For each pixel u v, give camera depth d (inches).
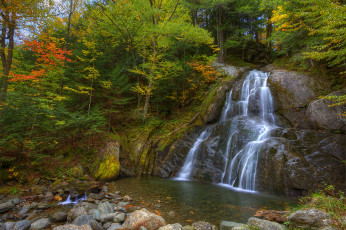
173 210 205.2
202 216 189.8
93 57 425.7
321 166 241.8
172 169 398.0
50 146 310.5
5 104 243.8
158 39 481.1
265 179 272.7
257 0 709.9
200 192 271.7
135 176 379.6
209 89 581.0
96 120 378.0
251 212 198.4
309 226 121.5
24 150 286.2
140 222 155.2
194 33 443.8
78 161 331.9
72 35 605.0
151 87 486.3
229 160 336.8
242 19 834.8
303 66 481.4
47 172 284.5
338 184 221.0
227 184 318.7
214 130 413.1
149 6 439.2
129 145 433.4
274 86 439.5
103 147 375.9
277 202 226.5
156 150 437.1
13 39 380.8
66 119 329.1
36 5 406.0
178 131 467.2
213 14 824.9
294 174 244.5
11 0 341.1
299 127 359.9
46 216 187.2
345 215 125.0
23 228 158.1
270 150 285.7
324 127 301.7
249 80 517.0
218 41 796.6
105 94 454.3
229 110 484.7
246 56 829.2
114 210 200.4
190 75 570.9
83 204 205.9
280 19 450.6
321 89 388.8
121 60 531.2
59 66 380.5
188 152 403.5
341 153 247.0
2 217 179.6
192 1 768.9
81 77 429.4
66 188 256.4
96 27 573.0
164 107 558.3
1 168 253.0
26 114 256.1
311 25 380.5
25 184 252.7
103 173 326.6
